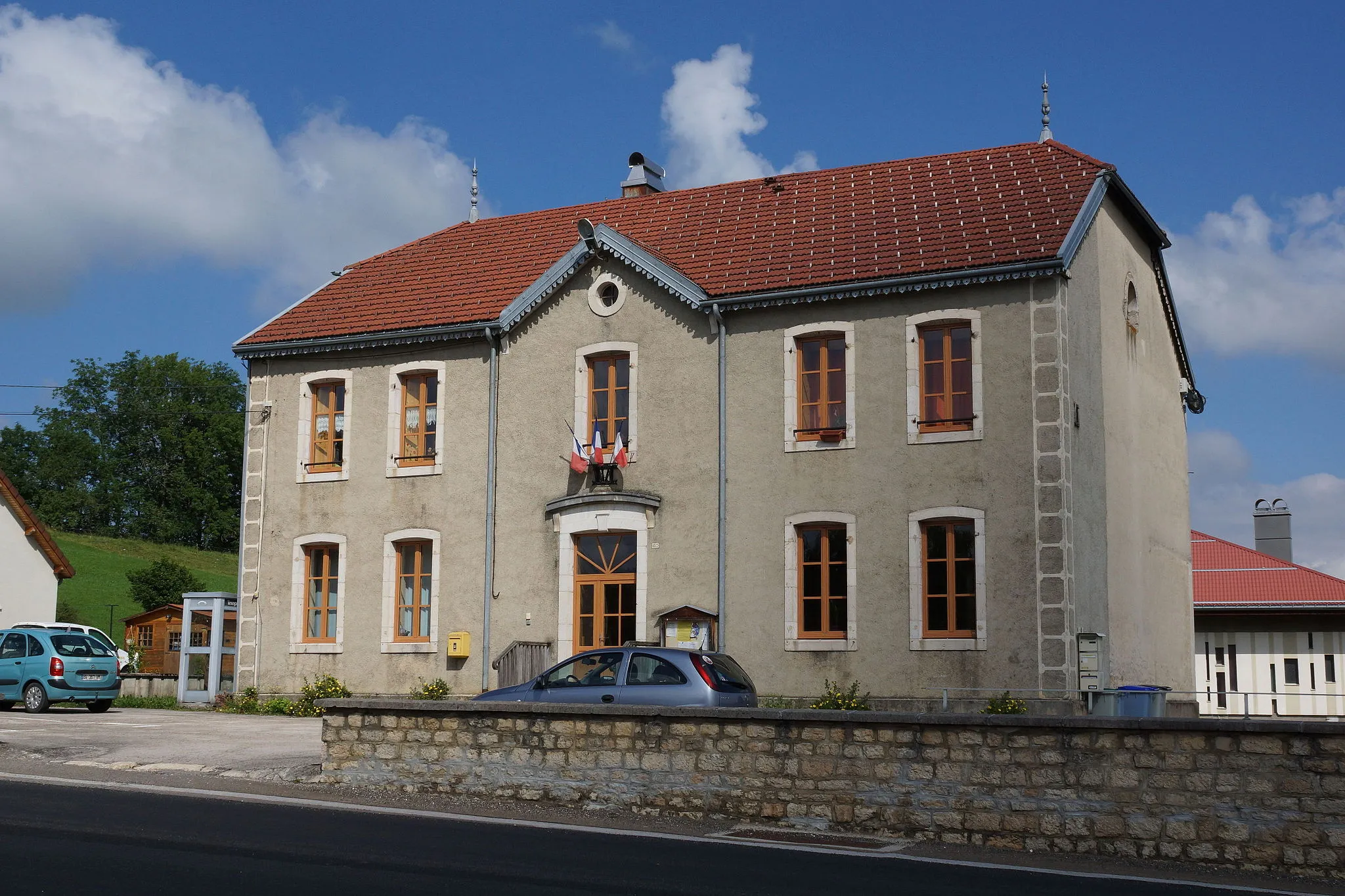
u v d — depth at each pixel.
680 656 17.80
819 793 13.99
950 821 13.38
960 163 27.02
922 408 23.45
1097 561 23.44
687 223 28.14
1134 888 11.15
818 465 24.00
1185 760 12.56
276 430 29.00
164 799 14.84
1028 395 22.56
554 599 25.83
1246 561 34.50
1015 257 22.75
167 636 42.97
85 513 81.69
